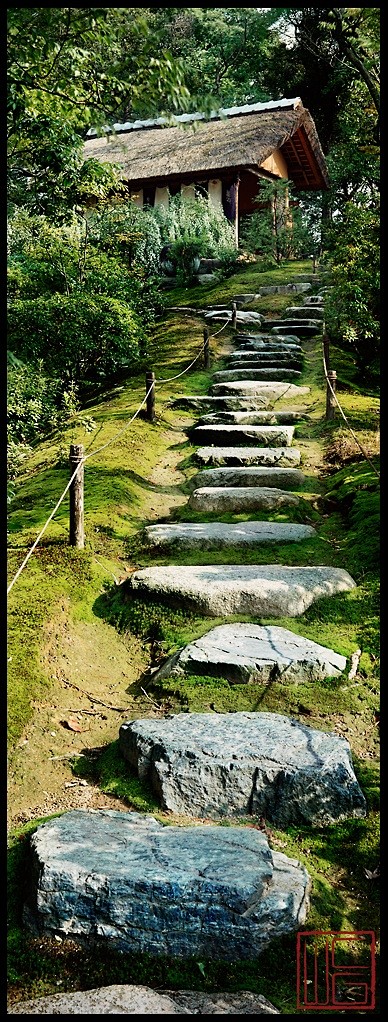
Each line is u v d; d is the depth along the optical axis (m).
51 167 6.74
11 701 4.14
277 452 7.79
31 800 3.71
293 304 14.22
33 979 2.84
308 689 4.28
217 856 3.08
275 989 2.76
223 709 4.17
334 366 10.96
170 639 4.90
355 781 3.60
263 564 5.66
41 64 5.11
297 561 5.71
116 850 3.13
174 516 6.76
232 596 5.04
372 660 4.54
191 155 18.17
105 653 4.91
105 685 4.62
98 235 13.03
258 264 17.61
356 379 10.59
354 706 4.20
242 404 9.45
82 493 5.82
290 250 18.73
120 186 12.95
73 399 9.69
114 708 4.40
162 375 11.01
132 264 14.60
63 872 2.97
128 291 12.35
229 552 5.88
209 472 7.36
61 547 5.78
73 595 5.25
